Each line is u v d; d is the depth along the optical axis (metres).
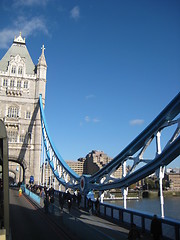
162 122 16.66
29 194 43.03
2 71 79.25
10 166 83.56
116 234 14.16
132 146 19.86
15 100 78.06
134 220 16.59
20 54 87.00
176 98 15.30
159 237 12.34
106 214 21.39
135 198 117.00
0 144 10.28
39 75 80.81
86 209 26.34
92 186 27.02
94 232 10.93
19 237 14.54
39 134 76.12
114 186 22.05
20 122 76.69
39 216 22.39
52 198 25.75
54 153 52.56
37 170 73.31
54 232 15.95
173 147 14.88
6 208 9.54
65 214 16.77
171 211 71.88
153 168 16.66
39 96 77.31
